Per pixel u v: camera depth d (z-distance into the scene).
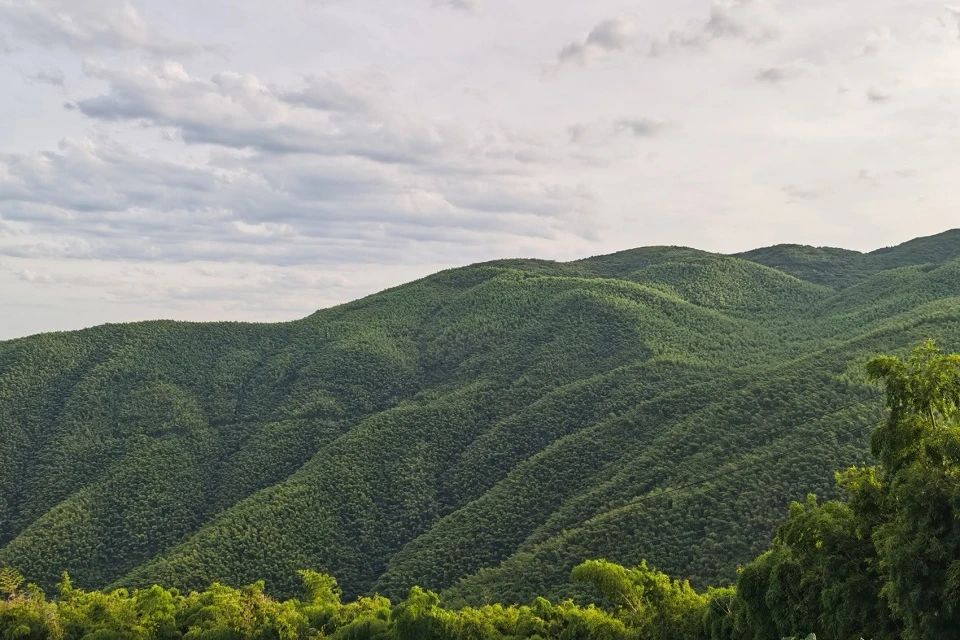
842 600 38.22
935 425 37.97
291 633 73.81
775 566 42.78
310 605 84.12
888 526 37.38
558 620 66.06
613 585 58.97
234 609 77.50
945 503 33.91
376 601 82.88
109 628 77.50
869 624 37.31
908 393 38.81
